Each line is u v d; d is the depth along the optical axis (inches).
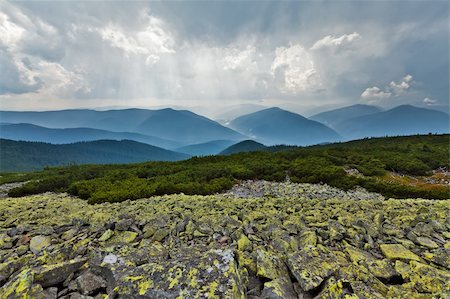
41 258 190.5
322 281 146.3
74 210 447.2
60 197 665.6
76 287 155.3
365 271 163.8
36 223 327.3
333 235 227.6
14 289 141.6
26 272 152.4
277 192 676.1
